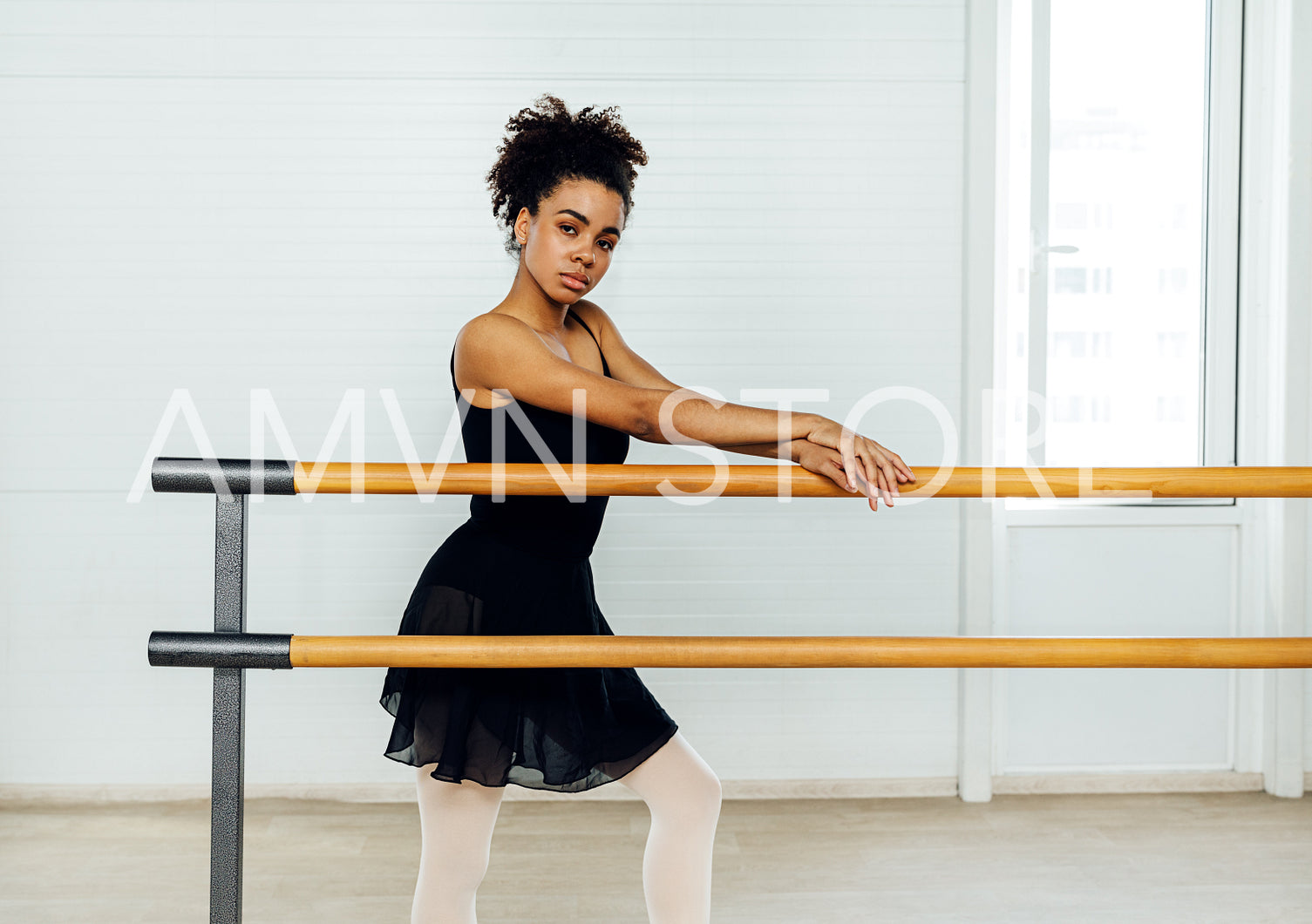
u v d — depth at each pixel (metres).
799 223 2.60
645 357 2.60
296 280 2.55
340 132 2.54
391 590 2.61
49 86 2.51
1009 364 2.72
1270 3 2.63
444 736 1.26
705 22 2.57
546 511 1.32
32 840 2.34
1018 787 2.70
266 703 2.60
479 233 2.56
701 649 1.18
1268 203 2.66
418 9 2.53
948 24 2.60
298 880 2.14
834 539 2.64
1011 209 2.70
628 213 1.33
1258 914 2.00
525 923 1.95
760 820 2.50
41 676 2.57
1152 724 2.74
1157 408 2.74
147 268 2.54
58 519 2.56
